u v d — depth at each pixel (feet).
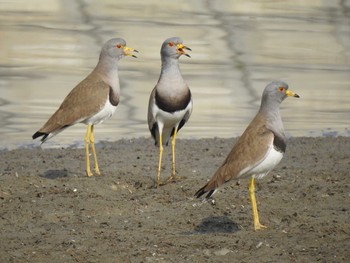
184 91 48.47
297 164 50.37
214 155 52.85
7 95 69.97
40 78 76.89
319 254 35.42
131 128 60.85
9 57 85.92
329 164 50.26
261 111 38.60
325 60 86.79
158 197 43.68
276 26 105.09
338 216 40.45
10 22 105.29
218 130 60.18
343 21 109.60
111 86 48.96
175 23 105.70
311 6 120.78
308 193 44.21
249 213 41.19
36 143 56.44
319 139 56.59
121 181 46.52
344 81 77.15
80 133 59.57
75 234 38.14
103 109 48.37
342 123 62.44
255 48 91.86
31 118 62.95
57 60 84.79
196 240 37.27
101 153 53.57
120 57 49.19
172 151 48.98
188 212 41.37
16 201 42.55
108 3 120.78
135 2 122.21
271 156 37.73
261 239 37.40
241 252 35.81
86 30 100.73
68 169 49.83
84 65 82.74
